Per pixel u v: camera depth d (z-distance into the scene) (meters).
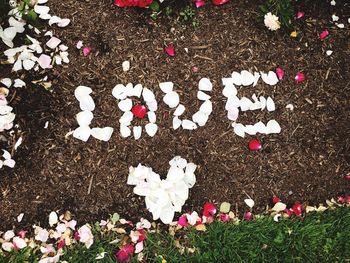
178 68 1.77
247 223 1.69
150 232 1.66
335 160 1.78
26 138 1.70
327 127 1.80
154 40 1.78
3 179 1.67
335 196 1.76
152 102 1.73
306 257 1.66
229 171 1.74
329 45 1.85
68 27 1.77
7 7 1.71
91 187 1.69
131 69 1.76
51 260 1.59
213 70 1.78
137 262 1.62
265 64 1.80
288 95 1.80
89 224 1.67
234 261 1.64
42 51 1.74
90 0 1.79
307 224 1.69
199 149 1.74
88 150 1.71
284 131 1.78
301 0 1.85
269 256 1.65
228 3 1.82
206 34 1.80
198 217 1.68
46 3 1.77
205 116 1.74
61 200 1.68
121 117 1.73
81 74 1.75
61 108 1.72
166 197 1.65
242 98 1.76
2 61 1.72
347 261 1.68
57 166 1.69
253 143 1.74
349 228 1.69
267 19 1.76
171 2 1.80
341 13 1.87
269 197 1.74
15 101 1.71
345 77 1.84
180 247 1.65
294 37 1.83
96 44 1.77
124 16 1.79
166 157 1.72
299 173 1.76
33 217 1.66
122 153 1.72
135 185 1.71
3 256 1.60
